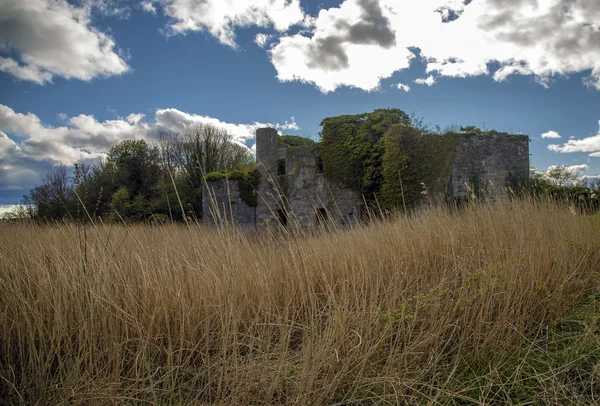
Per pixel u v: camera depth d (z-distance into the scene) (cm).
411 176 1445
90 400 214
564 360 260
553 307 320
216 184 2083
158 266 340
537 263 363
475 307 303
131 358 263
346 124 1747
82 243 380
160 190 2344
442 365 261
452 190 1450
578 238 454
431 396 228
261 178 1969
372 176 1645
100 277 294
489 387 230
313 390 222
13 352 259
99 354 248
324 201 1789
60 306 257
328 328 270
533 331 301
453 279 371
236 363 232
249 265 378
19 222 752
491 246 424
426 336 275
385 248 446
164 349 269
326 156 1789
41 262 328
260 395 236
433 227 540
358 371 243
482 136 1509
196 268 339
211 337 284
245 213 1981
